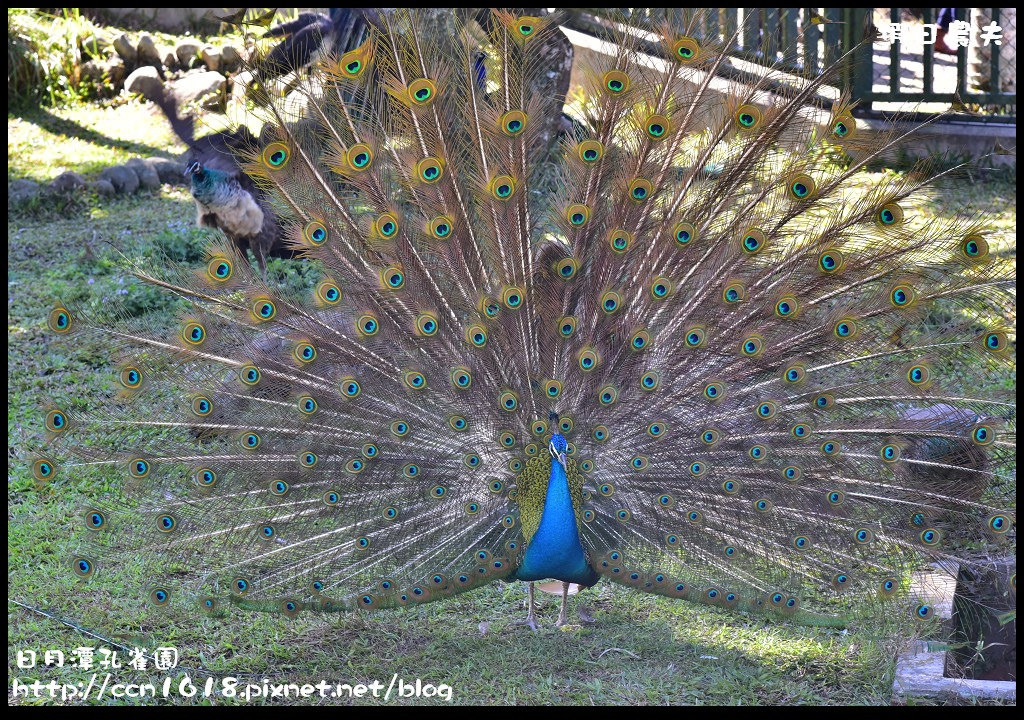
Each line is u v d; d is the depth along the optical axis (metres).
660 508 5.47
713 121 5.39
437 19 7.45
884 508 5.47
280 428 5.39
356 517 5.44
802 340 5.39
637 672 5.73
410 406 5.38
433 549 5.46
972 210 11.20
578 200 5.39
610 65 5.30
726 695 5.53
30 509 6.98
